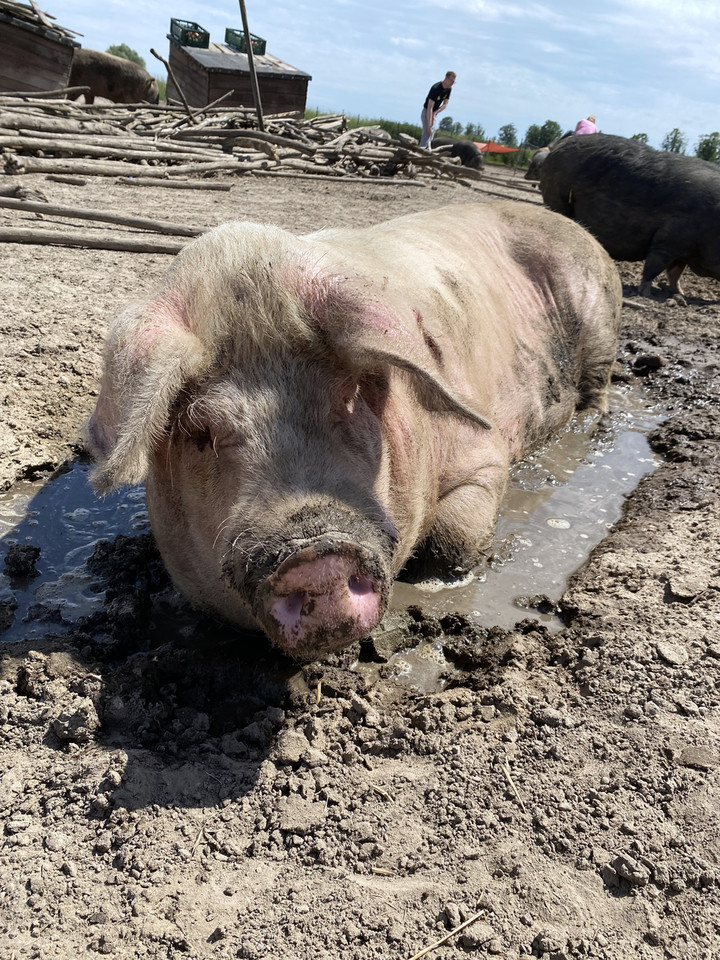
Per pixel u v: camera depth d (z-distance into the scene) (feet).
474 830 2.07
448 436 3.27
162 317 2.29
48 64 14.51
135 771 2.22
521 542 3.66
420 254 3.76
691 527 3.60
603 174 8.07
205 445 2.30
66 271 6.21
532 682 2.63
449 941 1.79
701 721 2.40
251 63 13.73
